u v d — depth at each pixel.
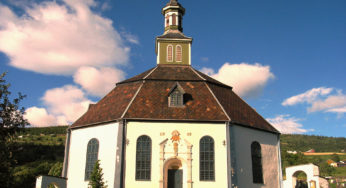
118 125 31.73
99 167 30.66
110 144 31.97
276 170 35.47
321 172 97.75
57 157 86.06
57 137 115.94
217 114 32.75
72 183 33.38
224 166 30.83
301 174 71.81
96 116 34.91
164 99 34.31
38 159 81.62
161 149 30.89
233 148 31.28
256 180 32.97
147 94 34.91
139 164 30.52
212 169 30.73
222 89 38.94
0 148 19.70
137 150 30.91
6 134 20.34
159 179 30.09
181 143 31.25
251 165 33.00
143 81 36.97
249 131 34.22
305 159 100.50
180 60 42.81
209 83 38.03
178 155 30.88
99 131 33.44
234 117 33.50
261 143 35.00
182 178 31.12
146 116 31.83
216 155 31.14
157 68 41.12
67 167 34.38
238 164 31.80
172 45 43.31
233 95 39.34
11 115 20.67
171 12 46.12
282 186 35.16
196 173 30.53
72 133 35.69
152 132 31.45
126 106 33.25
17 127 20.75
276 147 36.66
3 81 21.03
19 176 53.03
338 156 127.19
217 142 31.53
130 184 29.86
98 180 27.77
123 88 37.69
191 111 32.94
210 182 30.30
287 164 96.75
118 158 30.34
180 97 33.81
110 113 33.84
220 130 31.98
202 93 35.72
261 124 36.09
